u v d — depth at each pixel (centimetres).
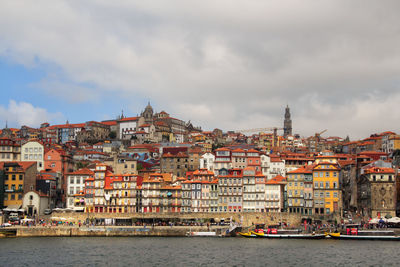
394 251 16150
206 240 19075
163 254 15825
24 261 14675
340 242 18375
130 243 18212
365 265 13962
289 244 17900
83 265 14188
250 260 14788
